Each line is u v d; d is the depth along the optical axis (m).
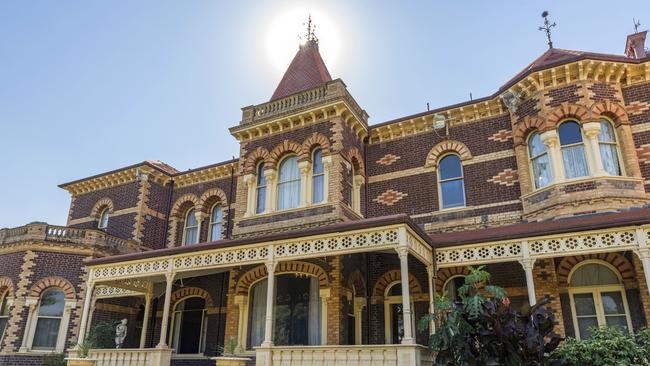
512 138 16.47
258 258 13.95
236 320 16.14
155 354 14.59
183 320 19.73
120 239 21.36
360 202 17.92
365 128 18.80
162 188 23.86
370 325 15.85
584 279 13.73
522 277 14.31
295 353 12.57
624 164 14.56
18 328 18.56
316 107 17.56
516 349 8.88
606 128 15.14
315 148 17.83
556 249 12.10
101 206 24.28
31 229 19.95
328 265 14.96
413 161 18.03
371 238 12.41
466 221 16.12
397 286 16.23
